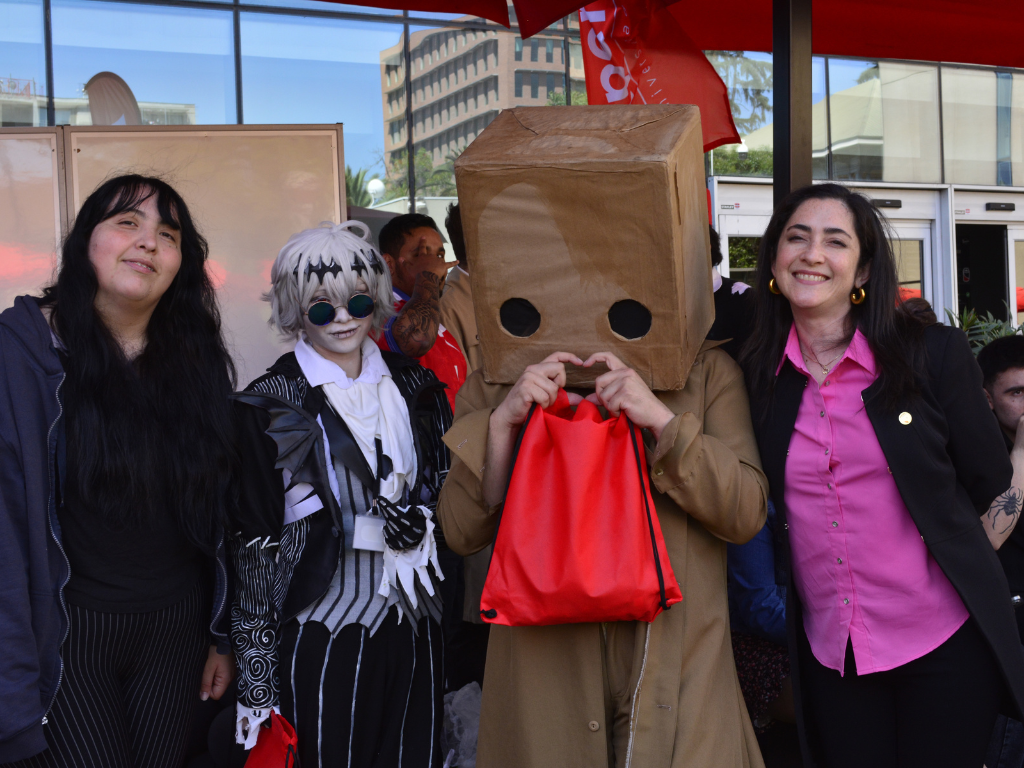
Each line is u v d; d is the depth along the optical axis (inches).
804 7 89.9
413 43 206.2
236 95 195.3
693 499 61.7
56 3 182.4
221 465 72.3
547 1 104.7
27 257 141.6
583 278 61.7
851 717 70.8
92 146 142.6
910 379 65.6
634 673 62.5
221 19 192.7
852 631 68.9
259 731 72.5
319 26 199.3
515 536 59.0
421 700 76.4
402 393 80.4
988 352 98.3
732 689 65.8
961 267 278.8
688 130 61.7
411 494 76.7
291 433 72.3
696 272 66.8
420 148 209.0
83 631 65.1
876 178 263.0
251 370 146.2
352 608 73.0
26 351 64.4
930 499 66.1
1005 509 78.1
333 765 71.2
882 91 260.1
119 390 68.3
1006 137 273.6
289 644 72.5
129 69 188.1
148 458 67.8
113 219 69.1
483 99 212.7
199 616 73.8
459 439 66.6
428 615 77.2
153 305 72.8
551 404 62.4
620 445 60.6
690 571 65.3
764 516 65.1
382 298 79.7
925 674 67.9
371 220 206.4
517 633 65.2
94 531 66.1
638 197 57.3
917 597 67.2
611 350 63.2
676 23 112.9
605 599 57.1
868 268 69.0
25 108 182.7
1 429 61.7
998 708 68.4
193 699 74.0
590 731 62.7
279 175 147.2
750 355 73.7
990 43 136.8
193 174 144.7
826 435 68.8
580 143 60.4
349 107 203.5
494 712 67.7
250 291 145.9
